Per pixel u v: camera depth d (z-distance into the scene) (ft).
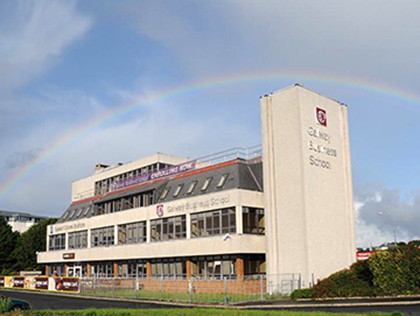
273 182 124.57
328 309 78.23
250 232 124.36
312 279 114.01
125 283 131.95
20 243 282.77
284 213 120.88
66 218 210.59
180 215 142.20
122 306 100.63
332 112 133.18
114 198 178.60
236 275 120.78
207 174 142.10
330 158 128.36
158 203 151.23
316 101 127.85
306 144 121.08
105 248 169.68
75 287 149.28
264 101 128.88
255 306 90.94
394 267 90.12
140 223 159.94
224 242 122.62
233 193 124.57
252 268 124.06
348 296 93.40
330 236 122.21
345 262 124.88
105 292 137.08
